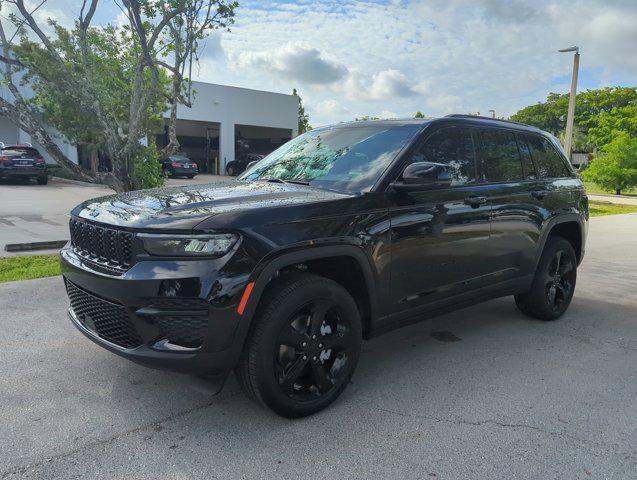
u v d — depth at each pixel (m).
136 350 2.74
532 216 4.56
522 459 2.70
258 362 2.81
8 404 3.17
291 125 38.00
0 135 28.02
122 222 2.81
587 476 2.56
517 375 3.76
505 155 4.50
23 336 4.27
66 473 2.51
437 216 3.66
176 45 8.04
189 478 2.49
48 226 10.10
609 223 14.26
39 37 7.20
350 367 3.27
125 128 9.96
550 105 66.62
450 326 4.91
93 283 2.90
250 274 2.70
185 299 2.63
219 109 34.38
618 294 6.25
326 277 3.30
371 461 2.65
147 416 3.06
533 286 4.85
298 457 2.68
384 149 3.68
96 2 7.36
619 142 26.30
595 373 3.83
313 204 3.03
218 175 34.44
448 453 2.74
